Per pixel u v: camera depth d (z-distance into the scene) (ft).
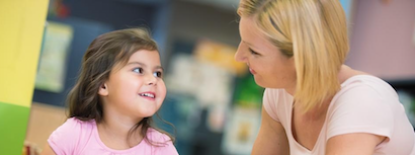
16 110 3.79
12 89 3.79
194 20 15.46
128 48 4.08
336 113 3.78
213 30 15.78
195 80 15.65
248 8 3.84
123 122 4.11
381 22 9.87
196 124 15.71
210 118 15.87
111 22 15.29
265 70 3.87
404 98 9.10
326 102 4.00
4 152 3.75
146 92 4.03
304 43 3.62
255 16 3.76
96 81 4.06
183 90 15.46
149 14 16.17
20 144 3.80
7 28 3.79
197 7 15.40
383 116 3.66
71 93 4.23
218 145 15.93
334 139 3.68
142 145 4.20
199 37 15.64
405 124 3.94
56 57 12.28
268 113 4.93
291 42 3.66
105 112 4.14
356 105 3.69
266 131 5.04
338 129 3.67
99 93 4.09
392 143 3.80
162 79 4.33
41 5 3.87
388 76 9.55
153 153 4.22
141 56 4.10
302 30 3.63
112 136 4.11
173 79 15.29
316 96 3.79
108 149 4.00
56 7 13.46
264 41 3.72
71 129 3.95
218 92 15.94
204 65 15.75
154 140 4.29
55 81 11.91
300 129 4.39
